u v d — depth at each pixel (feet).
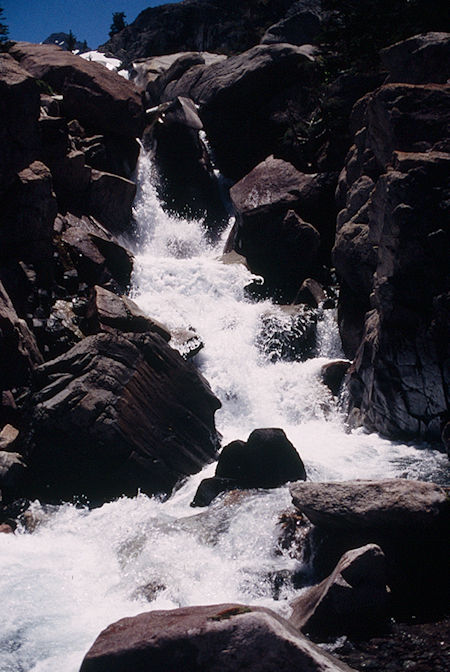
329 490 21.63
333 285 52.08
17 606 20.72
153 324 37.70
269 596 21.02
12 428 31.86
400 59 42.37
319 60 59.77
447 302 32.27
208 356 43.21
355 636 17.58
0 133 37.50
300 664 13.46
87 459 31.12
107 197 50.98
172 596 21.18
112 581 22.84
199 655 13.92
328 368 42.63
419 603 19.16
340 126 55.31
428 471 29.71
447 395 33.09
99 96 55.21
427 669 15.67
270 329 46.47
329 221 54.49
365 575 18.34
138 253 54.65
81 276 42.88
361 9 52.42
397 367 34.58
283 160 57.26
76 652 17.72
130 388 32.94
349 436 37.04
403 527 20.25
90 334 37.60
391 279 34.01
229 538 24.21
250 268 53.62
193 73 70.64
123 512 29.19
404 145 35.76
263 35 94.79
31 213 38.63
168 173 60.95
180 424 34.12
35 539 26.99
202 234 60.18
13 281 37.55
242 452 28.99
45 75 56.70
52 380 32.60
